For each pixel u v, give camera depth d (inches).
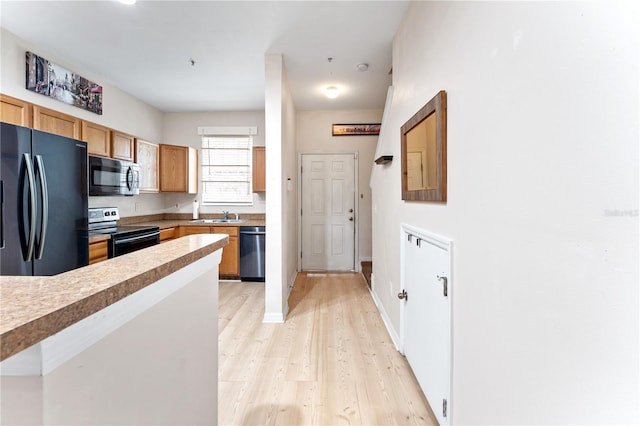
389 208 111.3
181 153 188.5
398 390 76.5
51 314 19.0
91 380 24.1
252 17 96.3
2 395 19.9
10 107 97.3
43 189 80.6
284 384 79.0
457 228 54.9
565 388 30.6
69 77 127.0
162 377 35.6
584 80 27.9
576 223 29.0
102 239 116.0
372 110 196.9
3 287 23.9
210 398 51.3
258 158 194.4
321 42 111.6
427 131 69.3
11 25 100.0
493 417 43.6
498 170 42.0
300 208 201.3
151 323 33.2
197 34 106.3
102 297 23.4
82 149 96.9
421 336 74.9
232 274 178.4
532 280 35.3
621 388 24.8
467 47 51.0
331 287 165.6
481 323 46.7
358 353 94.6
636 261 23.4
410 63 87.0
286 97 139.3
